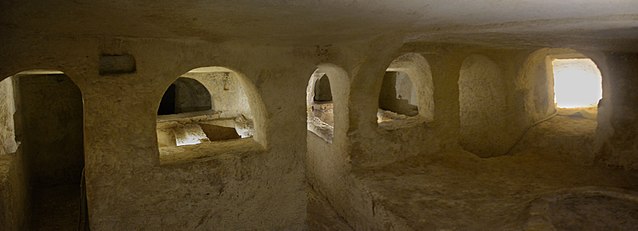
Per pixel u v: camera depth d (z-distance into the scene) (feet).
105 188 11.25
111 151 11.22
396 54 15.98
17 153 15.65
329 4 7.51
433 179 15.51
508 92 21.72
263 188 13.65
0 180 11.91
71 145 23.57
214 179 12.75
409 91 34.99
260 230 13.71
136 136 11.50
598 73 27.17
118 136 11.27
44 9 7.48
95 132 10.99
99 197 11.19
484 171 16.53
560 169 16.90
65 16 8.17
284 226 14.15
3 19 8.18
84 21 8.77
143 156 11.65
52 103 22.90
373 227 14.02
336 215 17.74
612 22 9.64
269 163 13.69
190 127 27.91
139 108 11.43
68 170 23.54
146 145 11.66
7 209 11.94
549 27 10.79
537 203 11.93
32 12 7.68
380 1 7.30
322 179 20.01
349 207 16.55
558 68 28.55
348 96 16.28
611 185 14.82
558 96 28.89
